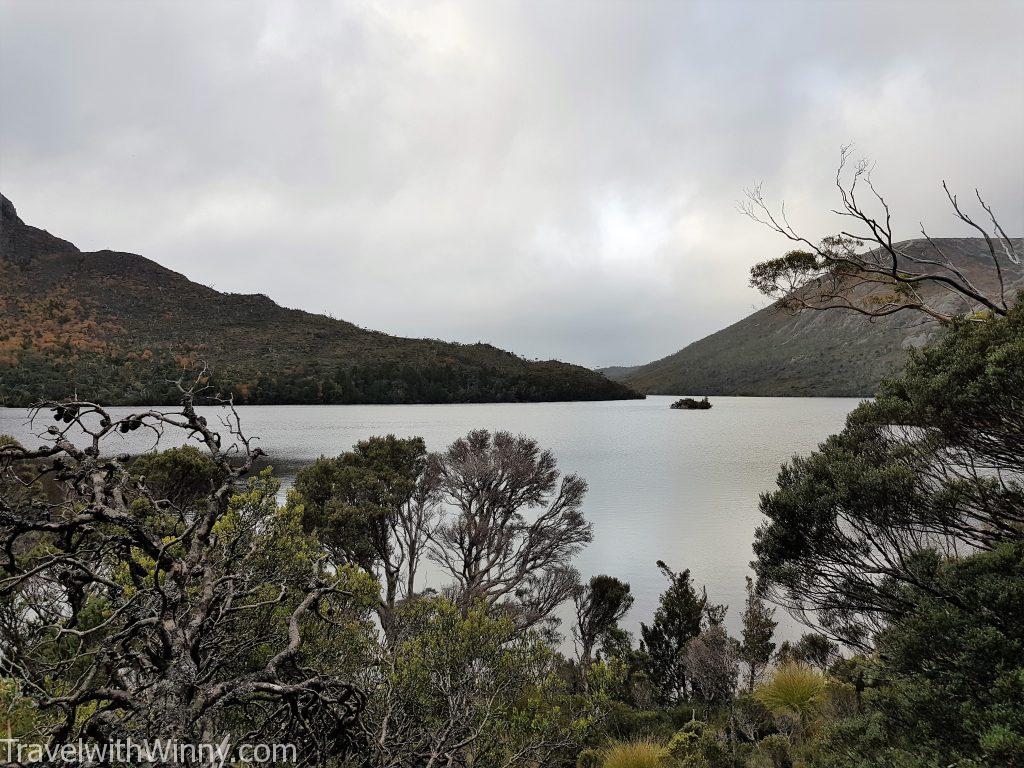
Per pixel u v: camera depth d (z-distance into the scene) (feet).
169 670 6.50
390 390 650.43
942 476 26.27
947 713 15.92
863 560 27.55
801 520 28.25
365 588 20.61
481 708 17.75
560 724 20.51
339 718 7.05
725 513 147.13
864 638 30.22
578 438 345.31
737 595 82.69
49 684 9.71
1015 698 14.62
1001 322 24.07
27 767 5.94
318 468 60.34
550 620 59.93
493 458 63.77
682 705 45.83
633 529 129.29
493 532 63.67
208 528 7.66
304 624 15.60
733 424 458.09
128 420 7.78
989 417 22.31
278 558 16.15
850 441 30.91
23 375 307.58
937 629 17.61
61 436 7.39
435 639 19.94
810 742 25.85
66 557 6.85
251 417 483.92
